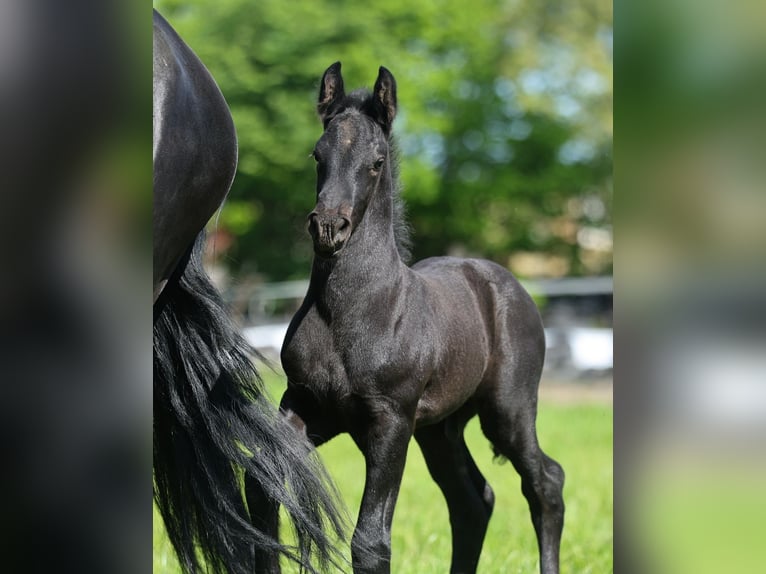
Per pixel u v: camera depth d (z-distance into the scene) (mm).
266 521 3730
